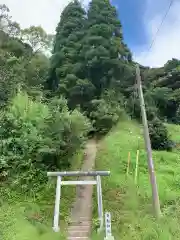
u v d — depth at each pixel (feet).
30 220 38.88
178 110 107.65
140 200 44.37
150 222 34.65
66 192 49.34
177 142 74.95
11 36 119.85
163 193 44.55
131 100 93.76
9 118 53.26
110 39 102.99
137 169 53.47
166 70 127.65
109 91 93.76
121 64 98.99
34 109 55.42
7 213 38.88
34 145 49.78
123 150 64.08
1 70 78.43
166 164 59.36
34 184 47.60
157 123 73.10
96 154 68.33
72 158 56.59
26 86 82.94
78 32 108.37
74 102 93.35
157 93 106.32
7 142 50.31
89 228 39.45
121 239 33.30
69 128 51.31
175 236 32.12
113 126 84.07
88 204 46.65
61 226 40.27
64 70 101.35
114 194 47.34
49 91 99.81
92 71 99.09
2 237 32.35
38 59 113.91
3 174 47.42
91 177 57.67
